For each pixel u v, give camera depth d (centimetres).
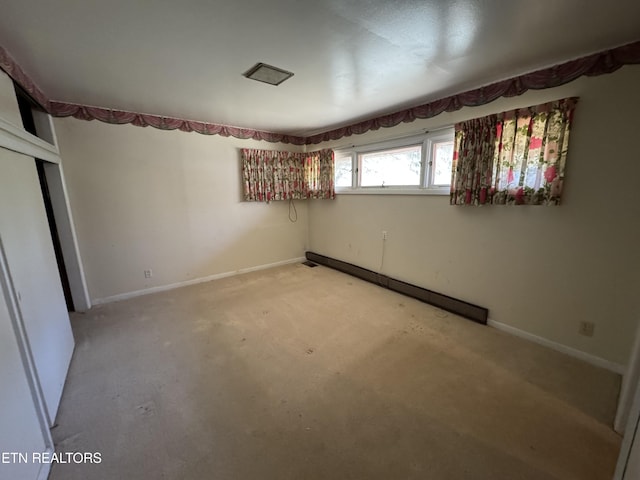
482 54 194
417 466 138
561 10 144
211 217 414
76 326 284
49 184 293
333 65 208
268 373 209
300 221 517
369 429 159
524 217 243
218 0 133
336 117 363
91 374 210
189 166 386
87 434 158
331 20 152
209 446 150
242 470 137
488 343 245
